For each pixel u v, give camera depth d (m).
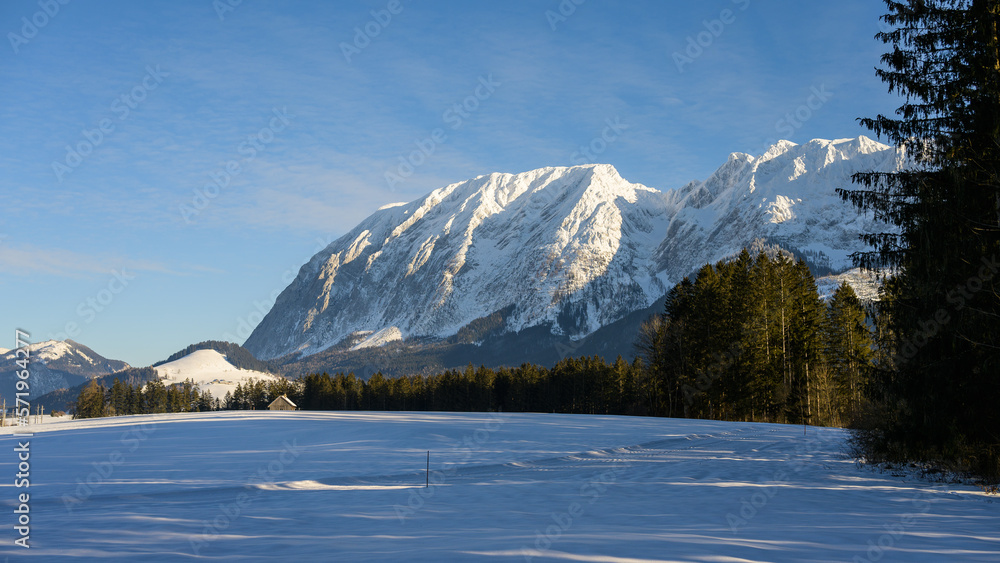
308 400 154.12
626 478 17.94
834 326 57.53
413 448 28.28
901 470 18.19
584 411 116.94
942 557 8.01
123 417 82.19
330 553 8.45
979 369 14.66
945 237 15.40
